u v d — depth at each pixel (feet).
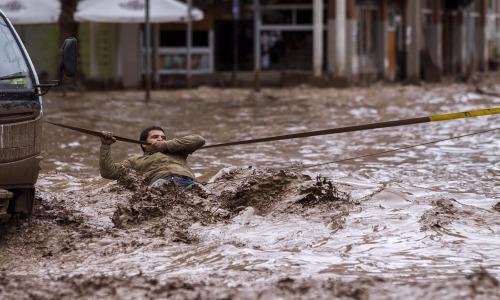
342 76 240.53
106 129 133.08
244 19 253.24
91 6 206.59
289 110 166.61
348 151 105.29
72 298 42.50
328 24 245.24
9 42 59.82
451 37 313.32
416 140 115.96
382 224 58.03
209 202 65.57
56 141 115.85
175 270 48.52
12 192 58.13
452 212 61.52
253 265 48.83
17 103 57.47
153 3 209.67
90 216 62.08
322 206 63.41
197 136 73.10
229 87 240.73
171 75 251.19
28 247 55.77
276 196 65.57
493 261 48.96
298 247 53.06
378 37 268.62
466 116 65.41
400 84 261.03
